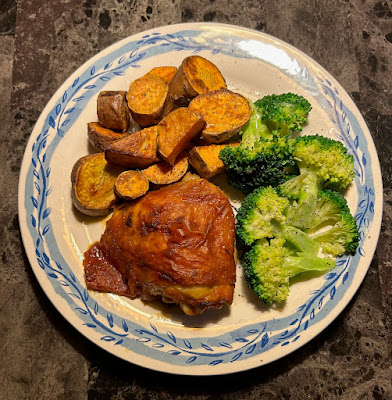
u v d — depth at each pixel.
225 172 0.28
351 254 0.28
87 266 0.27
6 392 0.28
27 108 0.32
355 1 0.34
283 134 0.28
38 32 0.33
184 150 0.28
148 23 0.33
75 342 0.29
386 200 0.31
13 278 0.30
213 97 0.27
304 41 0.33
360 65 0.33
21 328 0.29
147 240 0.25
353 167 0.28
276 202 0.26
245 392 0.29
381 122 0.32
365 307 0.30
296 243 0.27
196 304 0.25
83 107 0.29
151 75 0.28
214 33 0.30
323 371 0.29
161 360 0.26
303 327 0.27
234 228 0.26
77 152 0.29
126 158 0.27
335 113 0.29
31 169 0.28
